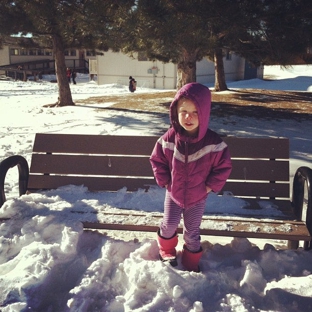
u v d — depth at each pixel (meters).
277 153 3.75
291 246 3.48
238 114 12.41
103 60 29.81
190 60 11.59
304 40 8.93
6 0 12.66
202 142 2.76
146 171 3.90
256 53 12.32
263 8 8.48
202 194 2.86
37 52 46.59
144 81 28.02
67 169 4.00
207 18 7.97
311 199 3.10
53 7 11.30
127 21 8.30
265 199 3.72
